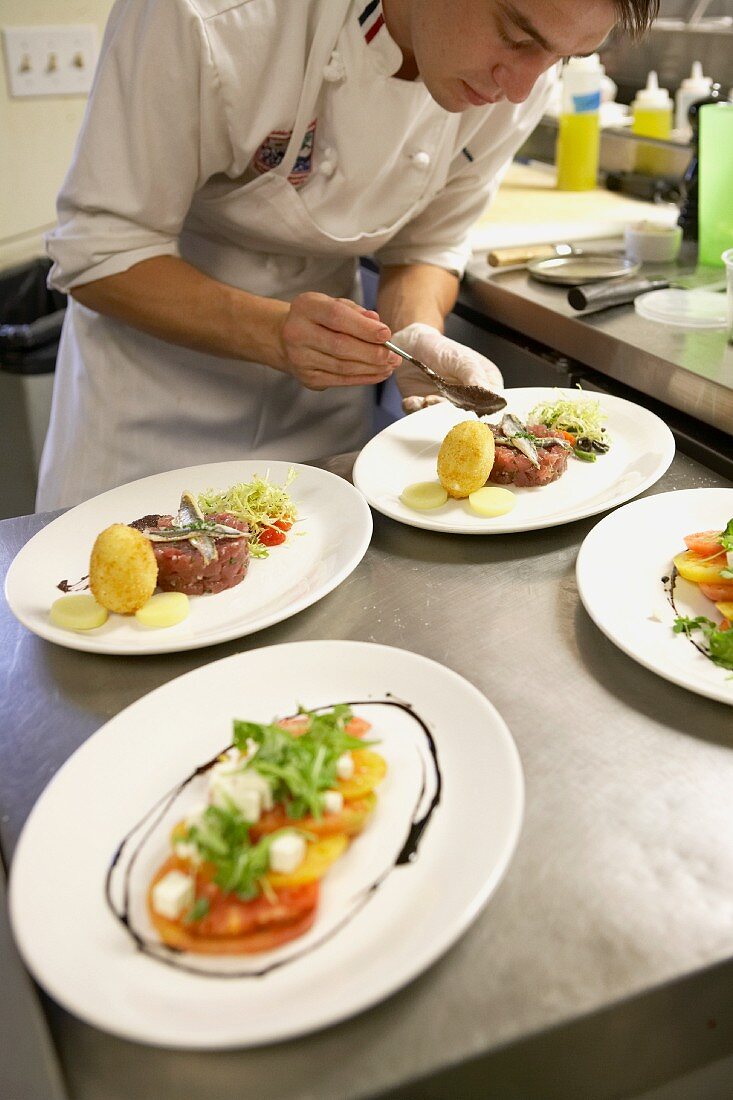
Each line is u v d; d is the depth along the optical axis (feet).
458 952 1.83
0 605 3.06
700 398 4.07
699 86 6.95
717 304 4.90
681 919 1.88
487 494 3.49
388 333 3.98
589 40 3.42
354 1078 1.64
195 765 2.30
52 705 2.60
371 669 2.52
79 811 2.16
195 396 4.97
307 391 5.28
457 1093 1.69
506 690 2.55
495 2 3.43
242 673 2.53
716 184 5.37
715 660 2.57
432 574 3.10
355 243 4.78
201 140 4.16
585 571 2.90
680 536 3.14
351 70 4.11
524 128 5.09
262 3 3.89
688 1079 2.08
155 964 1.81
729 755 2.28
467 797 2.11
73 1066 1.70
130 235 4.27
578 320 4.86
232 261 4.94
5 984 2.18
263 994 1.73
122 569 2.83
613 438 3.93
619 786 2.20
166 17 3.77
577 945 1.84
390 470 3.75
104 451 4.99
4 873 2.15
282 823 2.01
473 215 5.42
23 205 8.21
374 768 2.16
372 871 1.97
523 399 4.26
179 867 1.98
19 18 7.55
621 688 2.53
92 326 4.86
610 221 6.24
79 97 8.00
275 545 3.30
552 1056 1.75
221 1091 1.64
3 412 7.62
